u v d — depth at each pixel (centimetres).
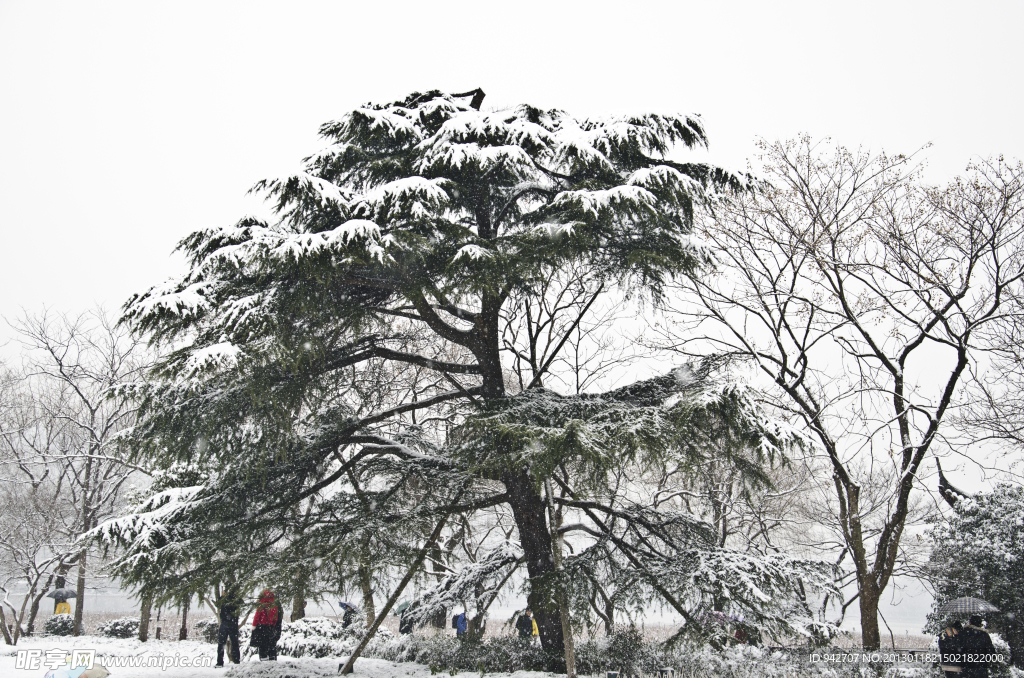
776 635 1098
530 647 1291
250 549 1138
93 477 2436
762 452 972
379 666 1302
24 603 1981
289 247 963
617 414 1035
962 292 1217
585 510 1249
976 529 1250
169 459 1099
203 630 2127
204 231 1152
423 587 1258
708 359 1252
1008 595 1176
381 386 1431
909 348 1275
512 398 1180
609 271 1302
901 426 1256
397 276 1100
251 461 1116
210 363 939
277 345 1003
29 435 2556
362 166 1247
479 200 1298
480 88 1368
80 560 2233
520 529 1259
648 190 1152
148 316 997
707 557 1138
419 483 1246
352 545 1002
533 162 1153
